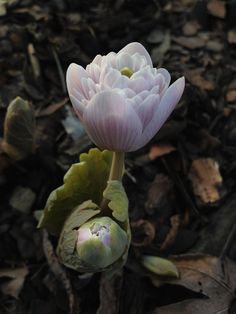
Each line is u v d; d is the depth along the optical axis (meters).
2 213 0.25
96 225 0.19
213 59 0.31
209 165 0.27
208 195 0.26
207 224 0.25
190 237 0.25
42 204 0.26
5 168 0.26
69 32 0.31
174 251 0.25
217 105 0.29
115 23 0.31
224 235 0.25
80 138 0.27
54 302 0.23
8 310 0.23
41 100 0.28
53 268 0.23
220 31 0.32
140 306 0.23
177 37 0.32
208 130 0.28
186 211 0.26
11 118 0.24
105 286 0.23
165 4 0.33
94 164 0.22
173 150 0.27
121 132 0.18
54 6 0.31
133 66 0.19
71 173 0.22
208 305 0.22
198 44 0.31
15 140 0.25
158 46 0.31
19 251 0.24
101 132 0.18
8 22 0.30
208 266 0.23
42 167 0.26
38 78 0.29
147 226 0.25
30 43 0.30
